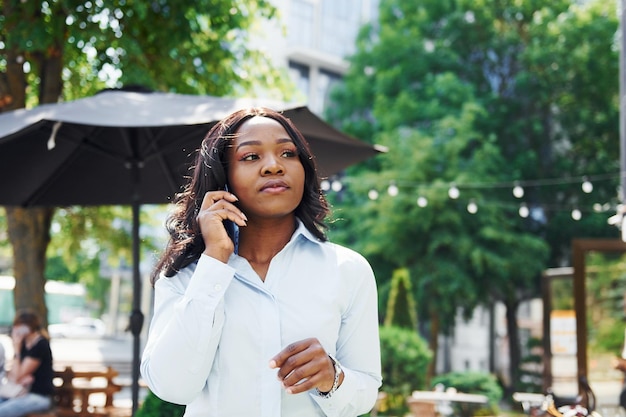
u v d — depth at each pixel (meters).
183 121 4.15
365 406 1.71
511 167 18.17
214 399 1.62
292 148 1.70
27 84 8.37
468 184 15.97
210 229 1.61
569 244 18.84
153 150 5.29
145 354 1.67
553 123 19.20
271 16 9.58
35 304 7.93
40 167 5.65
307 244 1.76
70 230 10.96
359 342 1.75
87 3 7.77
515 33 18.81
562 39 18.58
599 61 18.28
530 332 17.84
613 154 18.66
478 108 17.22
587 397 6.11
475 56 19.67
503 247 17.22
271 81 10.25
